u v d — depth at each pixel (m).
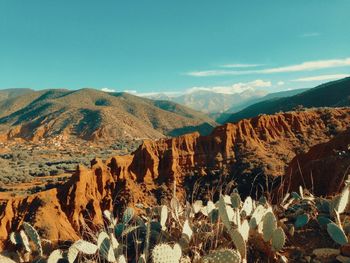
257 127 42.28
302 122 44.78
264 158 35.16
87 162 69.94
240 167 34.09
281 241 3.69
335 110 47.06
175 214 4.95
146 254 3.66
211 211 4.59
